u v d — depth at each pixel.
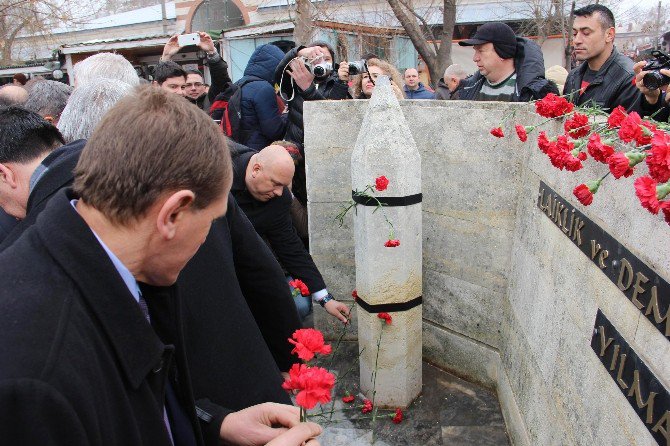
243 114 4.00
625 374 1.43
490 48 3.33
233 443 1.39
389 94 2.74
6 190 1.72
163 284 1.04
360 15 11.66
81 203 0.90
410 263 2.84
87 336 0.81
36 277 0.81
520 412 2.54
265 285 1.90
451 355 3.32
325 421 2.91
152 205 0.87
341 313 3.06
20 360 0.72
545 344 2.18
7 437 0.70
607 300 1.58
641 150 1.35
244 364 1.59
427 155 3.15
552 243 2.16
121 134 0.86
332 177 3.50
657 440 1.24
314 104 3.40
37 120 1.73
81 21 17.88
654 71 2.15
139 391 0.92
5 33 17.44
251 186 2.59
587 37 3.02
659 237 1.28
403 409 3.00
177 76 4.41
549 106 1.84
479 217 2.97
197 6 17.20
